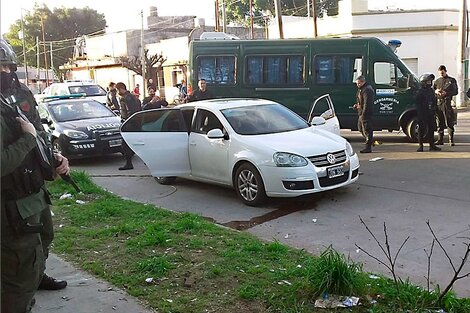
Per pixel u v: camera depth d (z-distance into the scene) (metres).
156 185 9.97
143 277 4.91
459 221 6.85
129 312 4.24
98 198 8.54
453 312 3.93
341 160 8.10
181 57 42.53
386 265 5.19
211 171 8.87
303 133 8.66
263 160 7.92
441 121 13.02
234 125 8.64
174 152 9.29
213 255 5.46
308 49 14.52
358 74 14.17
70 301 4.47
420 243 6.07
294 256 5.46
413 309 4.00
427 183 9.11
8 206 3.16
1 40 3.73
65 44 71.81
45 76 59.81
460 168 10.23
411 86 13.77
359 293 4.28
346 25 32.38
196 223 6.55
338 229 6.77
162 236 5.89
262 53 14.89
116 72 49.34
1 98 3.13
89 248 5.83
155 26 54.28
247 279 4.78
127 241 6.00
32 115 3.89
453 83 12.89
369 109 12.42
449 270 5.23
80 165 12.76
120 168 11.82
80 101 14.06
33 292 3.38
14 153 3.00
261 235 6.68
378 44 14.01
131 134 9.51
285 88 14.79
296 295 4.34
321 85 14.50
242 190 8.29
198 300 4.39
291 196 7.82
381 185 9.10
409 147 13.14
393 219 7.07
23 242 3.24
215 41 15.30
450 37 30.25
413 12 30.41
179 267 5.13
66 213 7.48
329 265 4.35
